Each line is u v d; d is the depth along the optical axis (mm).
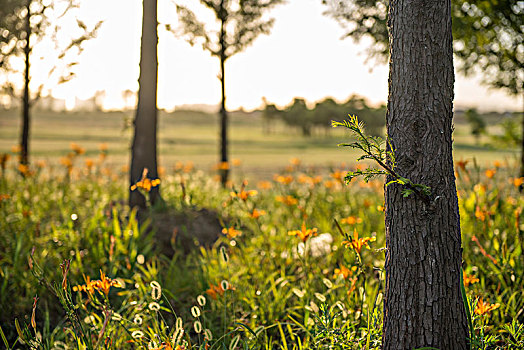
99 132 84625
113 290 4641
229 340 3645
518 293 4074
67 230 5555
